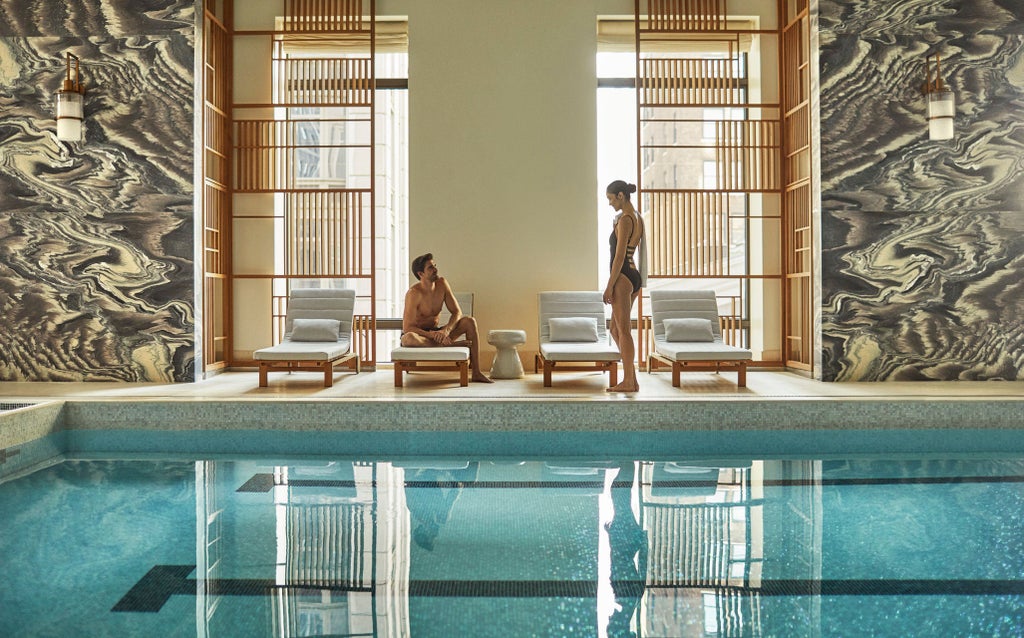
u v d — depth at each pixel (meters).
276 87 7.68
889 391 5.61
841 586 2.34
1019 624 2.05
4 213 6.50
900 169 6.42
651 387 5.96
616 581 2.38
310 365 7.04
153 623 2.05
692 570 2.49
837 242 6.43
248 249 7.59
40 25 6.47
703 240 7.52
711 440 4.90
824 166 6.45
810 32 6.66
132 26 6.47
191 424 5.08
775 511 3.22
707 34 7.65
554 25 7.51
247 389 5.89
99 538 2.85
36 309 6.52
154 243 6.49
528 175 7.50
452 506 3.31
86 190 6.48
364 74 7.55
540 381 6.49
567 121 7.51
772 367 7.46
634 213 5.68
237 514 3.18
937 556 2.63
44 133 6.47
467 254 7.49
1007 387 5.90
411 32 7.49
